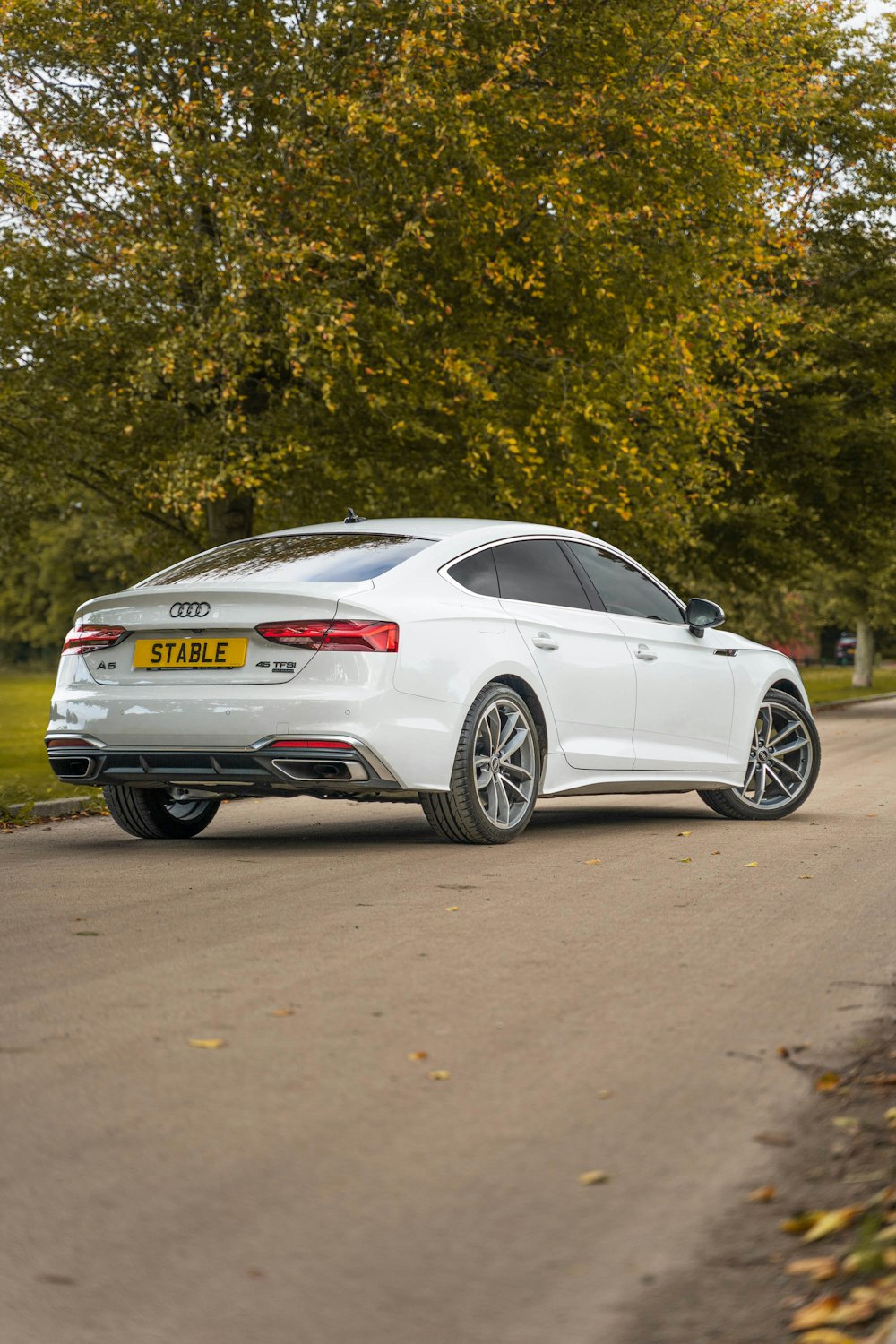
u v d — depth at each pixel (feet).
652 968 17.24
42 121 56.24
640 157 57.57
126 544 73.05
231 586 25.82
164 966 17.35
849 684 187.93
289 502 63.93
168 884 23.48
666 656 30.89
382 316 53.16
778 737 33.83
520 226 56.39
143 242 51.55
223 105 54.49
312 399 57.16
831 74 83.56
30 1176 10.77
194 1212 10.09
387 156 52.60
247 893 22.49
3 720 82.38
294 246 49.39
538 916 20.48
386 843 28.60
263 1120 11.96
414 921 20.08
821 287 98.73
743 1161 11.00
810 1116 12.00
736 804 33.09
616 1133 11.61
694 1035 14.38
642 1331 8.39
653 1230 9.75
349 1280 9.04
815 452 97.04
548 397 57.36
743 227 63.82
